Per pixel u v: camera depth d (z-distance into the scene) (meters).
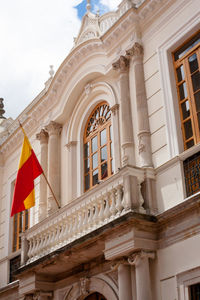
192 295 8.09
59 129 14.15
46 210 13.30
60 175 13.52
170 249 8.68
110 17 13.46
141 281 8.56
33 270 11.52
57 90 14.11
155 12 11.04
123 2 12.59
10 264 14.91
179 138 9.62
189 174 8.97
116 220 8.87
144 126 10.36
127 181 9.24
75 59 13.34
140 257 8.72
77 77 13.32
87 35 13.86
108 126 12.29
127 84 11.36
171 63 10.46
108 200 9.78
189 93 9.85
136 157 10.50
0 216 16.52
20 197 11.98
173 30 10.49
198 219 8.23
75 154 13.23
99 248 9.88
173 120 9.80
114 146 11.45
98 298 10.76
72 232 10.51
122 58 11.45
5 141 16.98
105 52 12.45
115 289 9.88
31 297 11.97
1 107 20.00
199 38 9.99
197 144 8.85
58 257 10.45
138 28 11.48
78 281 11.09
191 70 9.98
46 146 14.32
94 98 13.08
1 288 13.84
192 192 8.80
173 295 8.34
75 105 13.65
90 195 10.25
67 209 10.93
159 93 10.39
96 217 9.88
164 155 9.73
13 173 16.42
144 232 8.87
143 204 9.30
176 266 8.45
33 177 12.26
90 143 12.95
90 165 12.70
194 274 8.05
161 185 9.38
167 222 8.83
